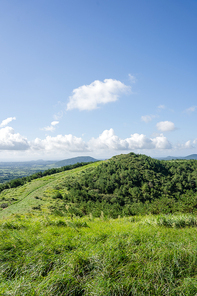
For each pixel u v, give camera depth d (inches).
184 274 146.9
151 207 1743.4
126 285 129.0
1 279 132.9
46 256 162.1
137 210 1882.4
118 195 3284.9
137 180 3969.0
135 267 148.8
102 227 298.2
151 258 163.0
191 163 5580.7
